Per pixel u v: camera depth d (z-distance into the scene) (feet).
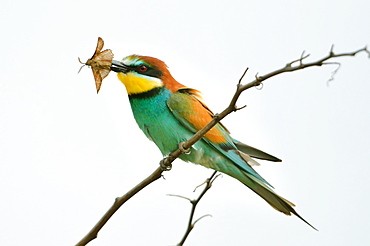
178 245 21.97
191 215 22.22
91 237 22.24
